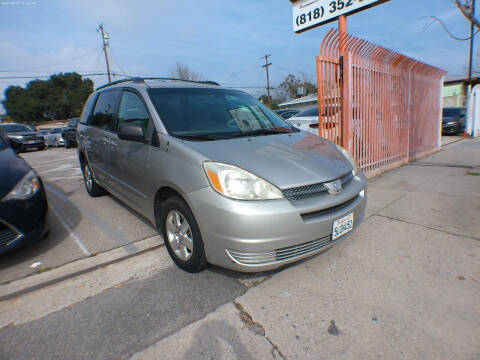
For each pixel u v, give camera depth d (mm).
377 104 5566
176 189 2285
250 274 2445
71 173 7230
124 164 3135
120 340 1779
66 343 1766
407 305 2025
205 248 2164
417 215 3600
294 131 3322
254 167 2135
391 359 1605
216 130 2818
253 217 1924
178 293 2217
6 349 1732
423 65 6973
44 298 2207
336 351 1670
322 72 4496
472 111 12828
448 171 5895
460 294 2117
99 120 4016
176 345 1732
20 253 2877
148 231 3334
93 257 2748
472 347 1665
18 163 2975
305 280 2346
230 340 1763
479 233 3043
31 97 49594
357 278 2352
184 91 3186
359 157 5246
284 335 1794
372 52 5203
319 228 2111
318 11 5781
